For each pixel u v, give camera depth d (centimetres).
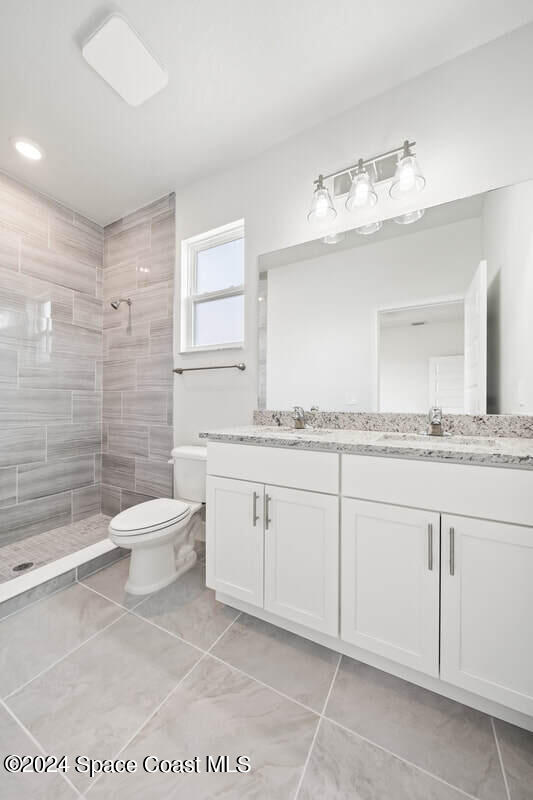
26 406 209
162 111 156
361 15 117
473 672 92
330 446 113
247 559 132
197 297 213
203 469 181
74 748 87
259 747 87
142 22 118
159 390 222
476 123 130
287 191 174
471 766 83
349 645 117
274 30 122
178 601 150
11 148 179
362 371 156
